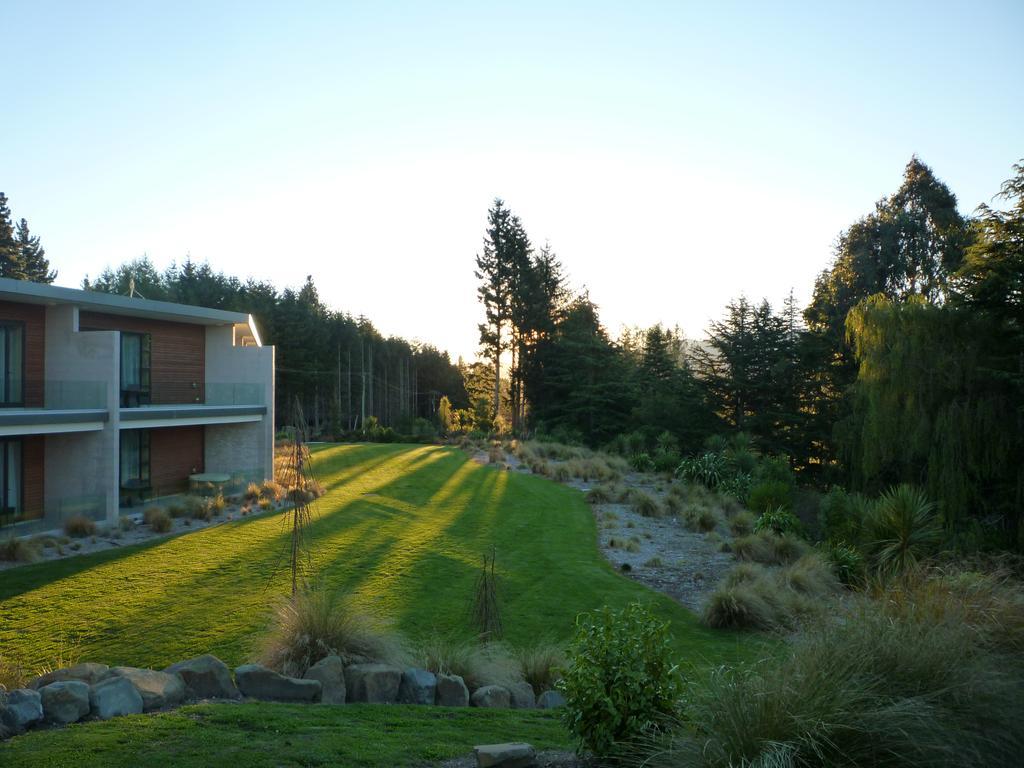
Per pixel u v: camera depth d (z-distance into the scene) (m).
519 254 53.81
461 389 77.12
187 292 57.88
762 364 39.31
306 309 59.03
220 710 5.36
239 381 23.97
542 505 23.70
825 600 12.63
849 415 30.77
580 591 14.07
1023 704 4.26
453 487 25.61
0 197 59.19
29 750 4.32
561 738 5.49
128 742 4.52
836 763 3.69
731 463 30.83
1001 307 23.06
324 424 52.88
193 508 18.52
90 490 17.81
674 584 15.50
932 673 4.38
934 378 23.19
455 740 5.18
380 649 7.25
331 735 4.93
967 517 21.84
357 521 18.67
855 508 19.27
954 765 3.80
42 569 13.09
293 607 7.42
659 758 4.11
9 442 17.47
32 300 17.55
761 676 4.31
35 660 8.86
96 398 17.53
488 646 8.60
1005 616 5.47
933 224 40.38
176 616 10.70
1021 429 21.88
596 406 46.53
